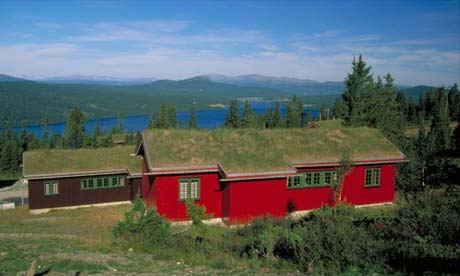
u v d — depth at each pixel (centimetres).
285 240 1419
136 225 1711
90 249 1569
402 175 3067
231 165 2339
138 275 1188
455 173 3164
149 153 2353
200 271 1227
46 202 3228
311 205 2617
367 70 4725
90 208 3288
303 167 2562
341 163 2461
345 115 4756
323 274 1091
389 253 1148
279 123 10238
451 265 1030
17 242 1753
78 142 8625
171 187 2317
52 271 1232
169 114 11419
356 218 1892
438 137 5662
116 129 12588
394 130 4678
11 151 7950
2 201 4531
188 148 2438
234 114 9812
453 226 1267
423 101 11994
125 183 3488
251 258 1362
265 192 2377
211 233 1922
